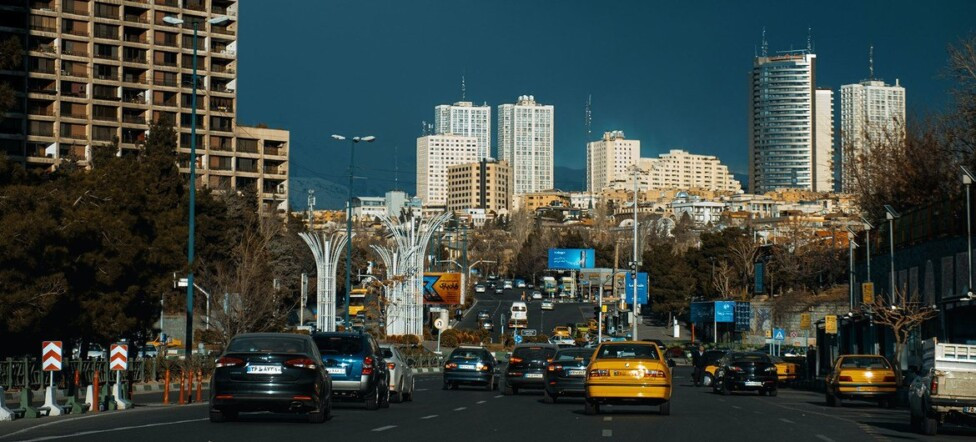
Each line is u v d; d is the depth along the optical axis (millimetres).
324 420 24219
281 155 142875
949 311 47906
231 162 138625
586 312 159000
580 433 22312
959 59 67250
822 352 67188
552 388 35188
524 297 181875
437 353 80438
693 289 141500
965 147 73000
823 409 35531
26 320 37969
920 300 55375
